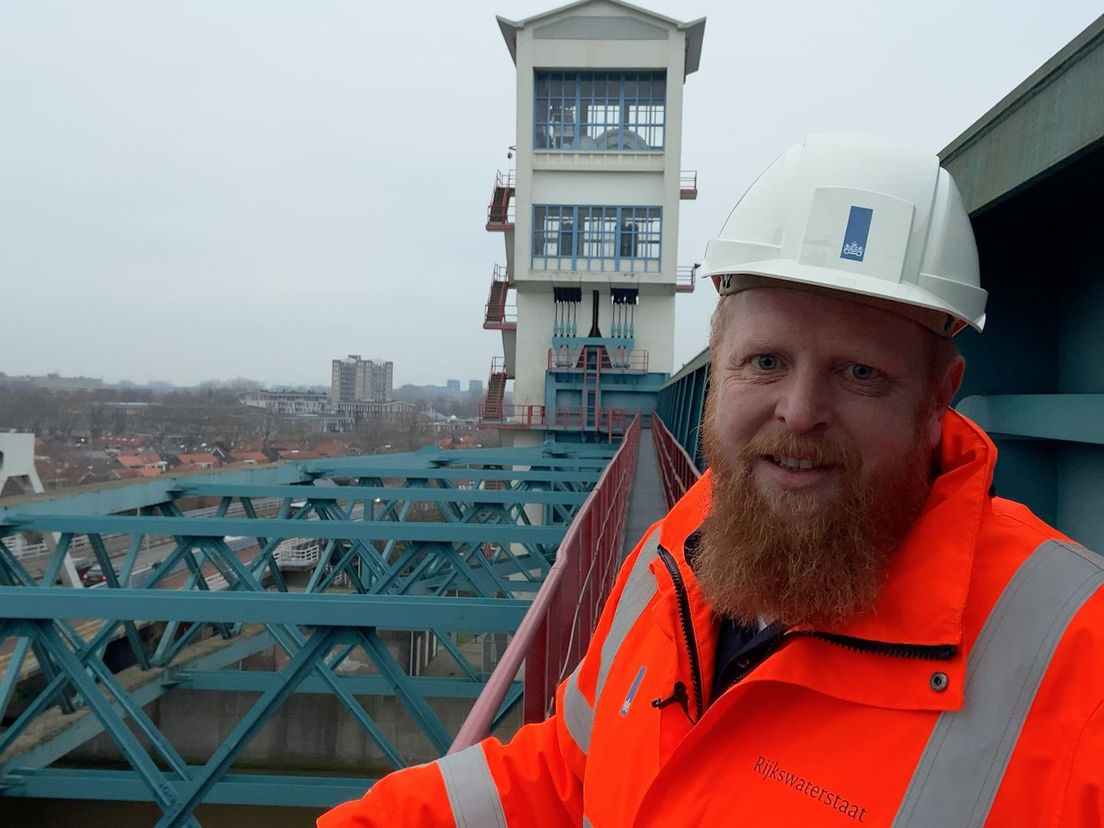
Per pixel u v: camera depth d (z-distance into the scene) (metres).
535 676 2.81
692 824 1.12
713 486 1.31
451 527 10.16
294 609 6.17
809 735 1.05
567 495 14.13
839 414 1.13
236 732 6.02
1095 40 1.73
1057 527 2.75
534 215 30.72
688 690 1.29
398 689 6.08
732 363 1.25
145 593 6.39
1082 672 0.89
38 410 48.47
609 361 30.80
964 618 1.00
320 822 1.53
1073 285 2.60
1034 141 2.05
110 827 17.69
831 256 1.20
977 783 0.90
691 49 31.50
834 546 1.08
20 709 15.35
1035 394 2.48
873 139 1.32
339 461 17.28
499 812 1.53
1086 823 0.84
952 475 1.10
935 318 1.20
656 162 30.17
